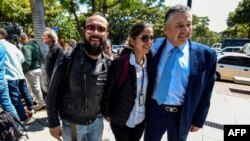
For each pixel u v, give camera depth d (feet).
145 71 7.93
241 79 37.01
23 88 15.17
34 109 16.70
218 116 19.57
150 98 8.18
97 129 7.86
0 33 13.70
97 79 7.04
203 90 7.94
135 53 7.66
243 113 21.01
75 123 7.22
